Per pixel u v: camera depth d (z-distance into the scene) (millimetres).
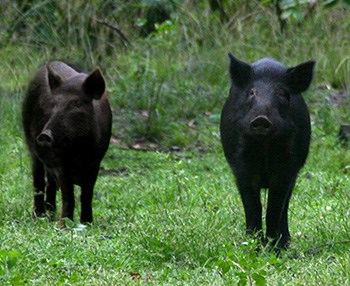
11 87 29031
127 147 26906
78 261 14023
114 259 14016
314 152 25031
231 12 34719
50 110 17156
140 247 14547
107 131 17984
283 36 33594
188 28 33844
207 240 14555
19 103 26969
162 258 14188
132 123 28281
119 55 31609
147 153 25578
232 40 33500
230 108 15695
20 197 19766
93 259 14117
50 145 16453
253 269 13211
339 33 34062
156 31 34844
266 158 15234
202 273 13516
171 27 32938
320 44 33594
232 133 15508
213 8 34094
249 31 34031
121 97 29484
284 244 15531
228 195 19672
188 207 18328
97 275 13203
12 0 31594
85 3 31625
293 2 27969
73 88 16969
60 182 17375
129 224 16344
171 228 15148
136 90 29688
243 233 15500
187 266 13906
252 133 14414
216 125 28828
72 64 19625
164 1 32531
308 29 33969
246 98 15102
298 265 13938
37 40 30766
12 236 15484
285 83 15109
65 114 16656
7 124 26766
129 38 33031
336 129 28109
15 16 31328
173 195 19922
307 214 18016
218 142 26875
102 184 21531
